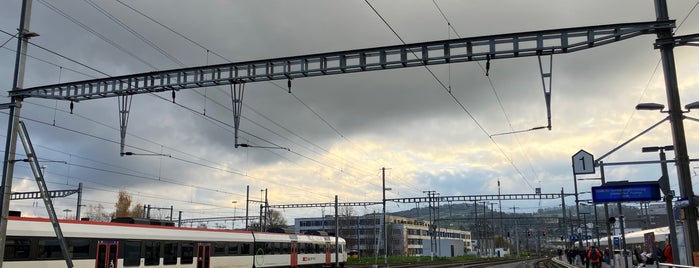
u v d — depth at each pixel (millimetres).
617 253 41719
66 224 26078
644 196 21969
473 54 19125
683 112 17562
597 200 22469
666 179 22125
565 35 18453
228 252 38969
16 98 22109
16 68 21969
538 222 102062
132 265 29547
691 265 16906
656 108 22516
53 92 23031
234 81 21422
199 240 35594
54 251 25156
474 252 164875
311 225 152375
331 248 60219
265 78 21172
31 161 22156
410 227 157125
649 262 35250
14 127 21906
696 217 17047
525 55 18953
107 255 27953
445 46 19406
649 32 17922
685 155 17266
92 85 22922
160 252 31812
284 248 48219
